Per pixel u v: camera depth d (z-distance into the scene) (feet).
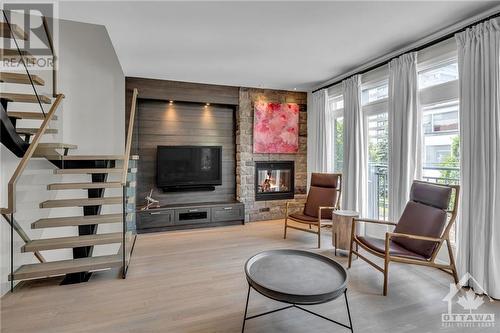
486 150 8.16
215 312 7.11
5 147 8.52
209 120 17.06
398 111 11.37
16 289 8.32
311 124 18.28
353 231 9.98
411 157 10.89
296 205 18.43
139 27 9.40
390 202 11.75
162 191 16.06
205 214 15.76
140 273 9.53
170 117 16.16
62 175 12.26
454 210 8.23
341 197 14.89
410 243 8.98
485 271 8.10
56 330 6.35
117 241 9.27
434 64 10.38
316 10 8.37
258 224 16.71
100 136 13.82
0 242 7.93
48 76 12.23
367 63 13.07
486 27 8.27
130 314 7.00
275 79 15.70
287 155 18.37
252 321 6.72
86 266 8.71
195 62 12.84
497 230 7.91
